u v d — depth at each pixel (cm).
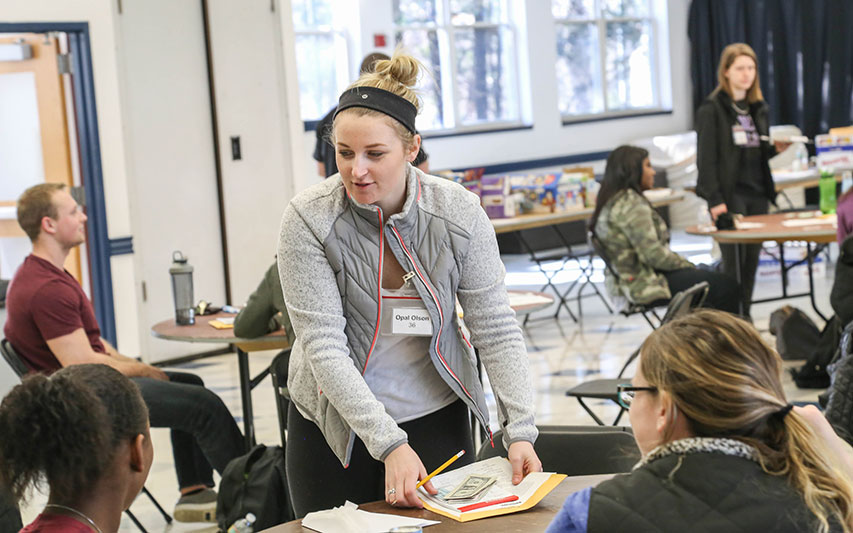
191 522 414
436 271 218
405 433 209
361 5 1009
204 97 725
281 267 218
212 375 678
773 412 143
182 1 710
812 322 599
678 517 140
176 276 439
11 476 155
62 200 397
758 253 663
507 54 1166
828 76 1259
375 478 230
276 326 398
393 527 187
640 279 615
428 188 221
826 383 535
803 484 140
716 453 143
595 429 277
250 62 745
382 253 215
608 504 145
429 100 1091
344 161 204
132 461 162
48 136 683
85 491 157
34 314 390
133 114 691
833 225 579
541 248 1112
